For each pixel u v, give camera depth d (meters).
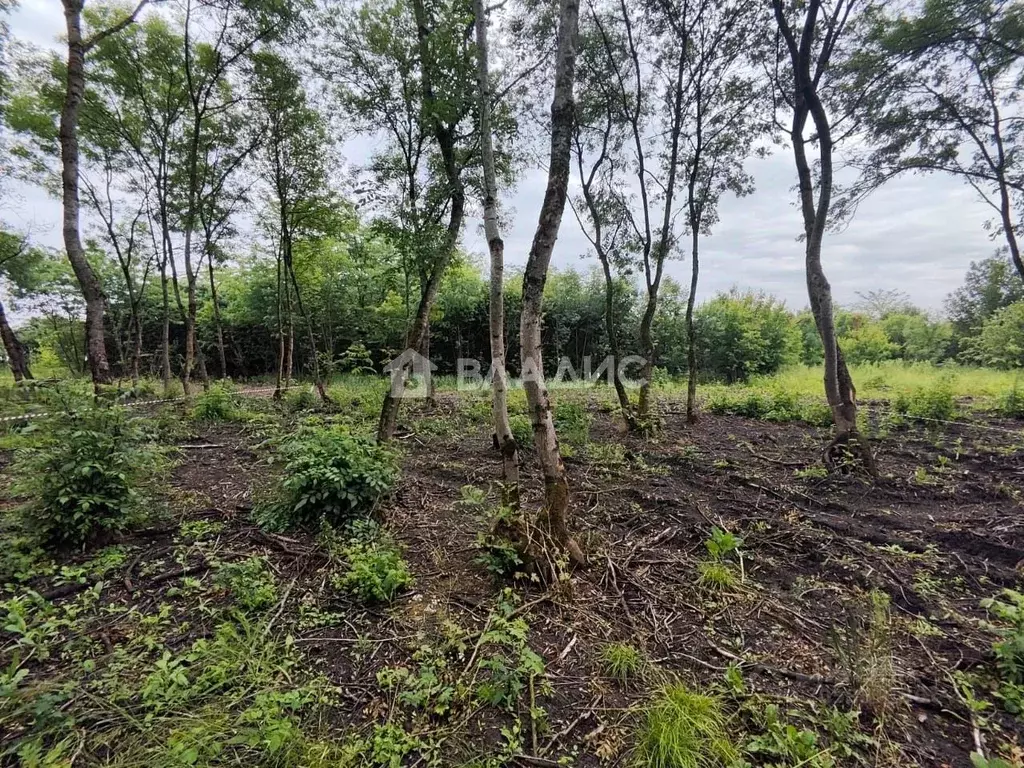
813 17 5.04
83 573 2.99
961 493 4.59
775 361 16.72
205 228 9.78
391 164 7.50
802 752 1.79
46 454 3.27
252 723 1.92
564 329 15.23
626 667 2.29
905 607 2.86
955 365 16.27
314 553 3.36
